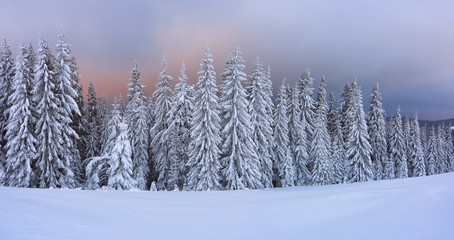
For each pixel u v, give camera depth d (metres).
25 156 23.56
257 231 7.54
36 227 6.14
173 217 9.35
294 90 39.31
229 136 27.55
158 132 34.16
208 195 15.83
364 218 7.34
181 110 31.41
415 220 5.79
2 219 6.37
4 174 23.50
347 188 16.20
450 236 4.32
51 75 25.69
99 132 38.84
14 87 24.61
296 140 38.50
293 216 9.27
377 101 44.12
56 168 25.06
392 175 42.97
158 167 32.81
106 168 24.50
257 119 32.31
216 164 26.19
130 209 10.23
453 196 6.86
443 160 64.25
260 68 33.16
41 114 25.14
